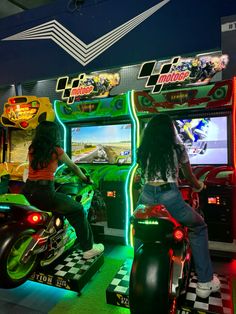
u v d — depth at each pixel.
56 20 4.63
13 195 2.29
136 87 4.28
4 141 4.45
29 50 4.92
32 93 5.24
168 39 3.74
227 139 2.92
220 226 2.90
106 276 2.68
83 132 3.78
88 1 4.32
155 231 1.73
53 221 2.47
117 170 3.41
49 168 2.46
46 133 2.47
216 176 2.82
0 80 5.29
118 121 3.53
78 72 4.46
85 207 3.15
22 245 2.26
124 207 3.35
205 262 1.99
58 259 2.71
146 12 3.89
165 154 1.89
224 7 3.40
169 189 1.89
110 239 3.51
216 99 2.76
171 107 2.97
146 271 1.69
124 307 2.15
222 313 1.87
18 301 2.30
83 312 2.13
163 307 1.62
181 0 3.65
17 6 6.28
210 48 3.49
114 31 4.13
